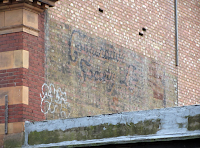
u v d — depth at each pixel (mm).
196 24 20859
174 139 10406
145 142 10875
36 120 12859
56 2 14375
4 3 12797
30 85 12820
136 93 17062
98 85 15523
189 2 20609
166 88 18609
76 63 14766
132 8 17516
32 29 13102
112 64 16219
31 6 13008
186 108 10523
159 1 18906
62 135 11922
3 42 12945
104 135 11383
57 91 13828
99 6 16109
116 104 16125
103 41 16000
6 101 12609
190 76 20094
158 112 10852
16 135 12359
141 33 17703
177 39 19516
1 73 12805
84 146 11500
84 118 11742
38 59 13250
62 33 14383
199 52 20859
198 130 10266
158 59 18406
